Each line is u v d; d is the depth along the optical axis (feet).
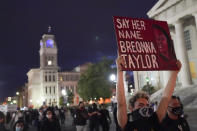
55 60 471.62
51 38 480.64
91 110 45.47
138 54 14.89
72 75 472.85
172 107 14.53
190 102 91.20
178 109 14.51
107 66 192.44
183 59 127.54
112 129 64.18
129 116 12.59
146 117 11.65
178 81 140.97
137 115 11.73
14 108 75.97
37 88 476.95
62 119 93.61
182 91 110.42
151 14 146.30
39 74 483.51
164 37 15.96
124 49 14.60
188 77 126.21
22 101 576.61
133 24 15.25
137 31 15.21
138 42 15.07
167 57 15.56
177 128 14.46
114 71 190.80
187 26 138.51
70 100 367.04
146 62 14.97
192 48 135.44
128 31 14.99
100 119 45.11
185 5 125.49
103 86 185.98
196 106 82.12
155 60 15.15
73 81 468.34
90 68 196.85
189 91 106.32
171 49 15.90
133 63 14.57
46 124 28.35
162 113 11.96
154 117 11.87
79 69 479.82
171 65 15.55
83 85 195.11
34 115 96.48
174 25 133.69
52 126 28.43
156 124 11.67
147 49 15.23
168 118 14.69
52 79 459.73
